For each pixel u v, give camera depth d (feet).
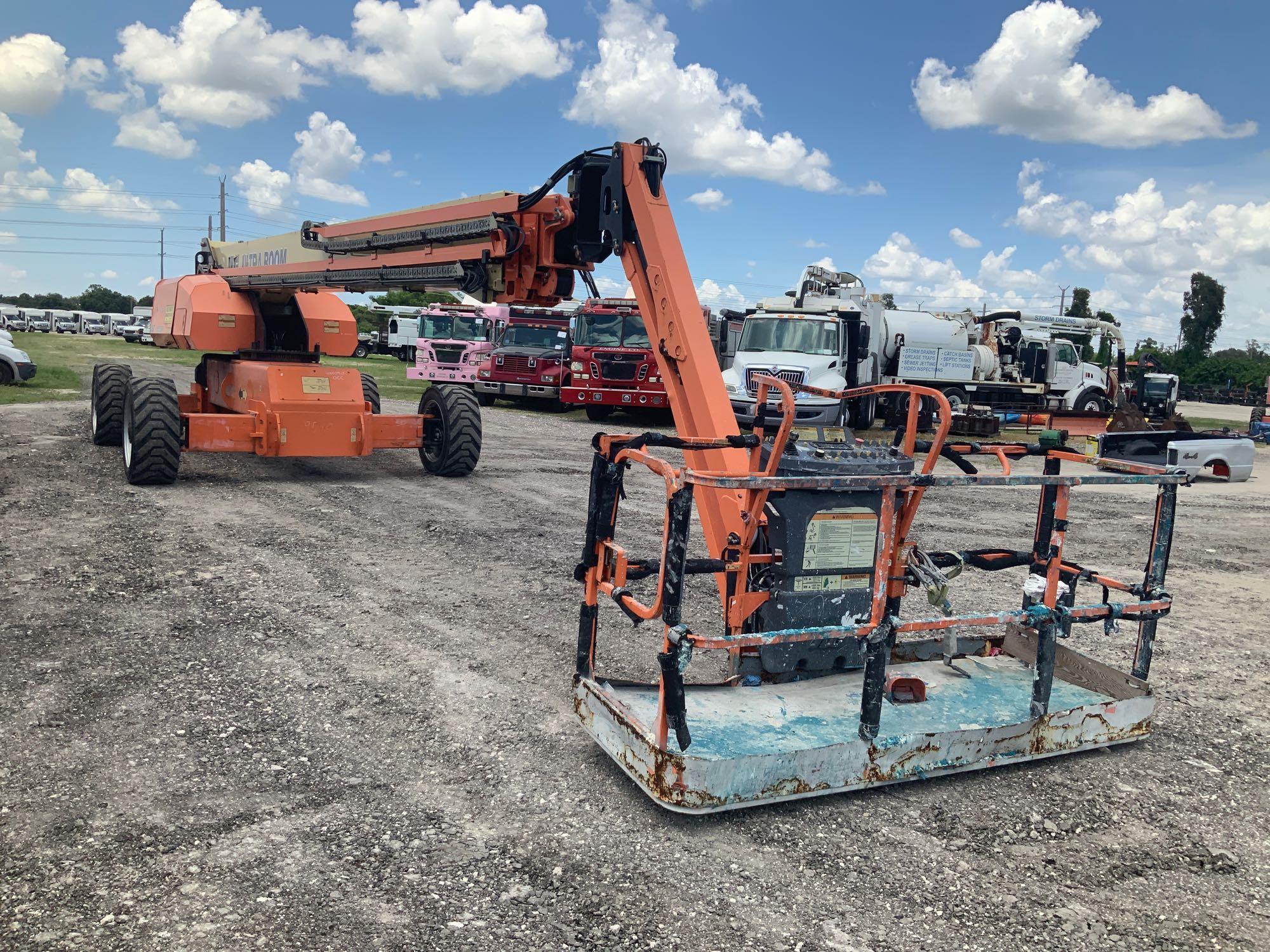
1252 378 220.84
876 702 11.65
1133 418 65.77
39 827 10.23
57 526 23.66
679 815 11.23
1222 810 12.07
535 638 17.43
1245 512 38.83
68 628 16.47
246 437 29.45
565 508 30.42
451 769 12.11
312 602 18.78
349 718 13.52
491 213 20.21
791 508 13.12
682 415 16.05
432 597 19.63
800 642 13.75
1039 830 11.32
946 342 77.30
